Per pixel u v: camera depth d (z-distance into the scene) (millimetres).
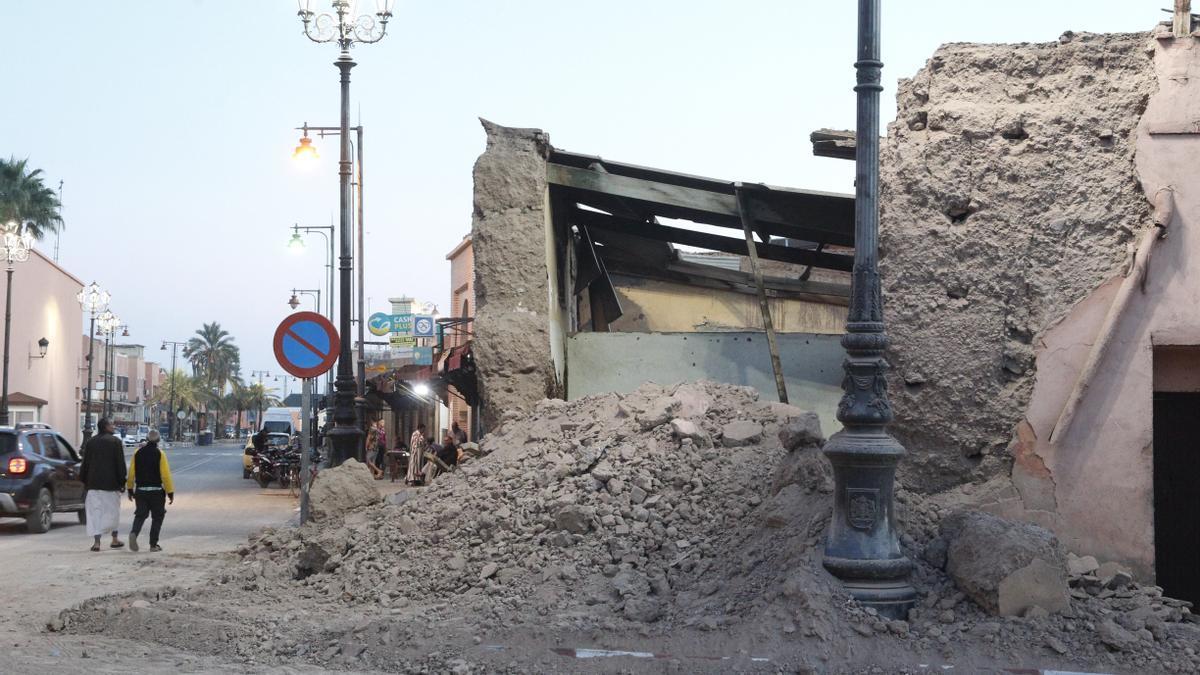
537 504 10117
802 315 19266
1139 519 9258
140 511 15977
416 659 7695
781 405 11102
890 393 9859
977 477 9602
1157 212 9359
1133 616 7988
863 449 7766
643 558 9125
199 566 13898
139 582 12344
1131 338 9383
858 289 7969
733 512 9414
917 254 9891
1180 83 9547
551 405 12008
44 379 65188
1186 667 7246
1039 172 9750
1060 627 7641
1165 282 9375
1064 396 9461
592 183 13453
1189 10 9664
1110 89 9758
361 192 31484
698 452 10266
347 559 10703
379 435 41156
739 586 8305
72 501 21000
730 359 13961
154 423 154625
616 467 10227
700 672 7102
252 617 9117
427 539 10461
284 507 26750
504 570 9430
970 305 9750
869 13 8055
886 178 10141
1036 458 9438
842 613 7535
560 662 7359
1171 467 11359
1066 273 9594
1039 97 9930
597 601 8641
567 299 15562
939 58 10133
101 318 67500
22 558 14969
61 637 8844
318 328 14031
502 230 12836
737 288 19016
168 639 8609
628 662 7262
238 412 177500
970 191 9859
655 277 19141
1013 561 7746
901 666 7129
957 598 7879
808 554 8031
